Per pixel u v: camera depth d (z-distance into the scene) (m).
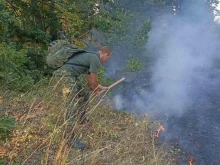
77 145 3.84
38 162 3.43
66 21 9.20
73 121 4.02
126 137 4.48
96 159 3.51
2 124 2.80
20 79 5.94
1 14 6.20
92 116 4.90
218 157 4.27
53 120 4.27
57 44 4.36
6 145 3.54
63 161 3.18
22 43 8.52
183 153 4.30
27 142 3.68
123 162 3.69
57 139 3.80
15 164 3.24
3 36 6.46
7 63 5.22
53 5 9.23
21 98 5.34
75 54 4.34
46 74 7.95
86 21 9.71
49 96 5.05
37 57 7.89
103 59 4.44
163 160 4.00
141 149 4.18
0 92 5.46
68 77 4.20
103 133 4.48
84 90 4.49
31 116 4.52
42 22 9.74
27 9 9.18
